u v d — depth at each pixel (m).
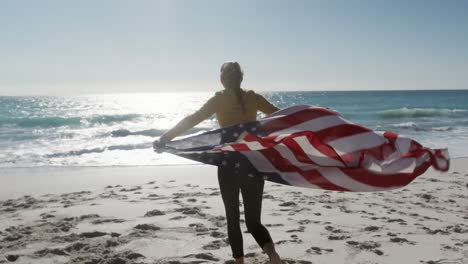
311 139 3.21
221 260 3.90
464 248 4.30
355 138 3.29
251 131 3.13
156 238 4.56
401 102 67.94
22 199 7.08
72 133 23.56
